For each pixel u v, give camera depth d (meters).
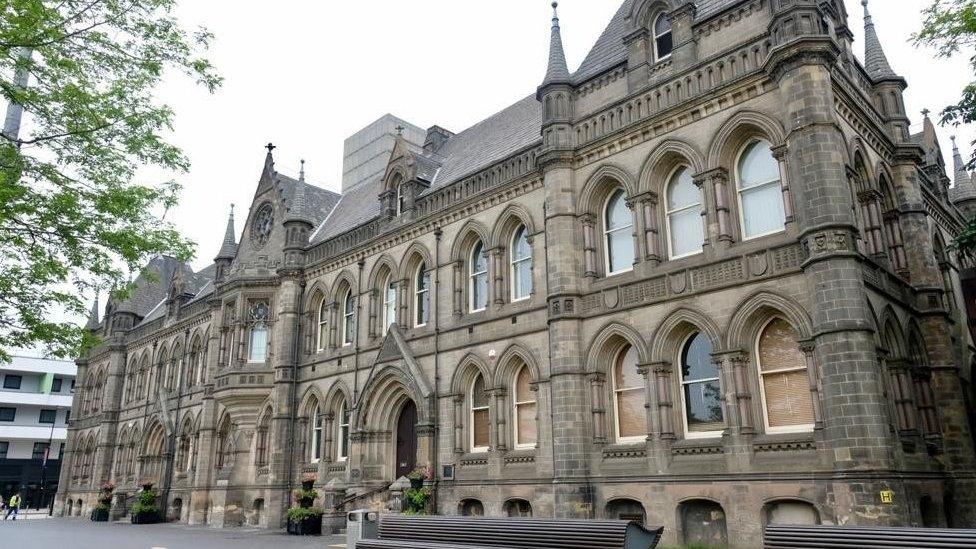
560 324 22.05
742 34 20.41
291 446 33.69
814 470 16.52
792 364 18.00
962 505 19.97
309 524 28.39
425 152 38.81
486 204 26.83
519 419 24.52
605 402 21.41
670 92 21.48
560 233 22.86
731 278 18.97
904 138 23.33
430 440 26.33
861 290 16.55
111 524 40.66
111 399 53.28
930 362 21.48
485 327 25.69
